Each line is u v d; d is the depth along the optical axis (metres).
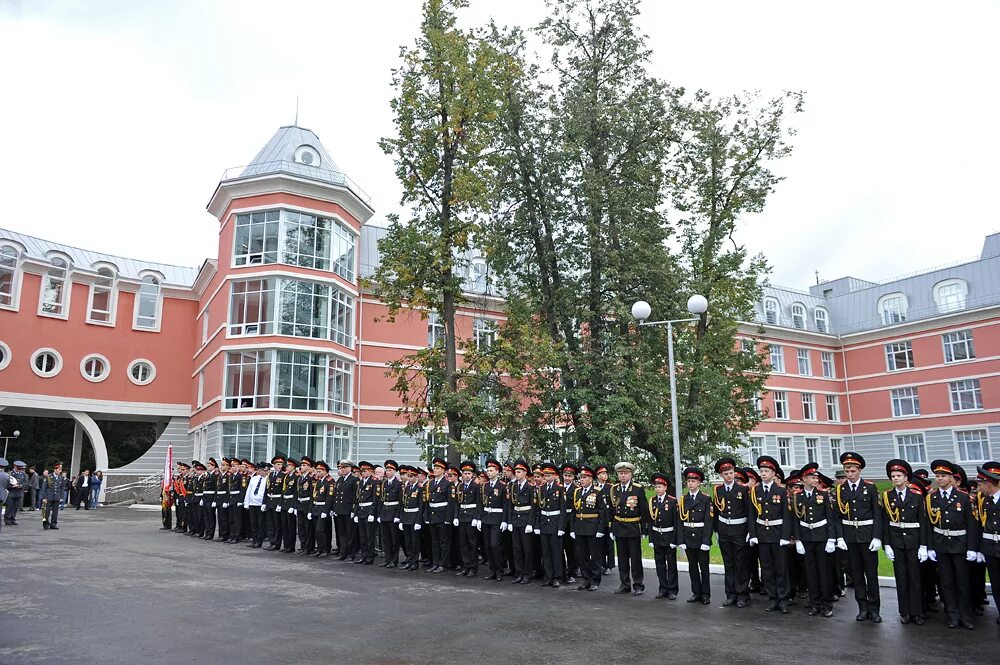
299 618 8.98
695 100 23.05
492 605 10.19
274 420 28.31
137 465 36.41
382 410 32.62
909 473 9.55
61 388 34.81
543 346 19.30
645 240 21.53
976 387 40.91
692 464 21.42
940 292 43.69
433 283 19.22
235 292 29.97
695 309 15.88
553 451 20.55
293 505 16.59
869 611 9.47
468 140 19.67
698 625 9.05
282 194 30.03
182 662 6.88
